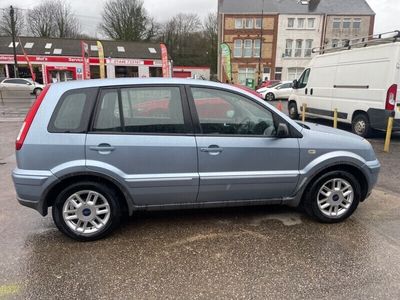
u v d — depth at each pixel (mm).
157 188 3609
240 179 3744
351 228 3932
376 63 8570
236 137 3719
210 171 3689
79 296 2748
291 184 3910
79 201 3568
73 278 2982
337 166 4016
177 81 3699
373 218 4211
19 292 2791
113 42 44219
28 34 58188
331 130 4262
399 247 3502
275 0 44531
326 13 42219
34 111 3455
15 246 3533
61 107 3453
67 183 3527
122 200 3750
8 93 27203
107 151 3455
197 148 3615
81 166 3420
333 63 10336
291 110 13141
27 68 38969
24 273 3055
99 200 3615
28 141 3393
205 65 66875
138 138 3510
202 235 3771
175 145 3570
